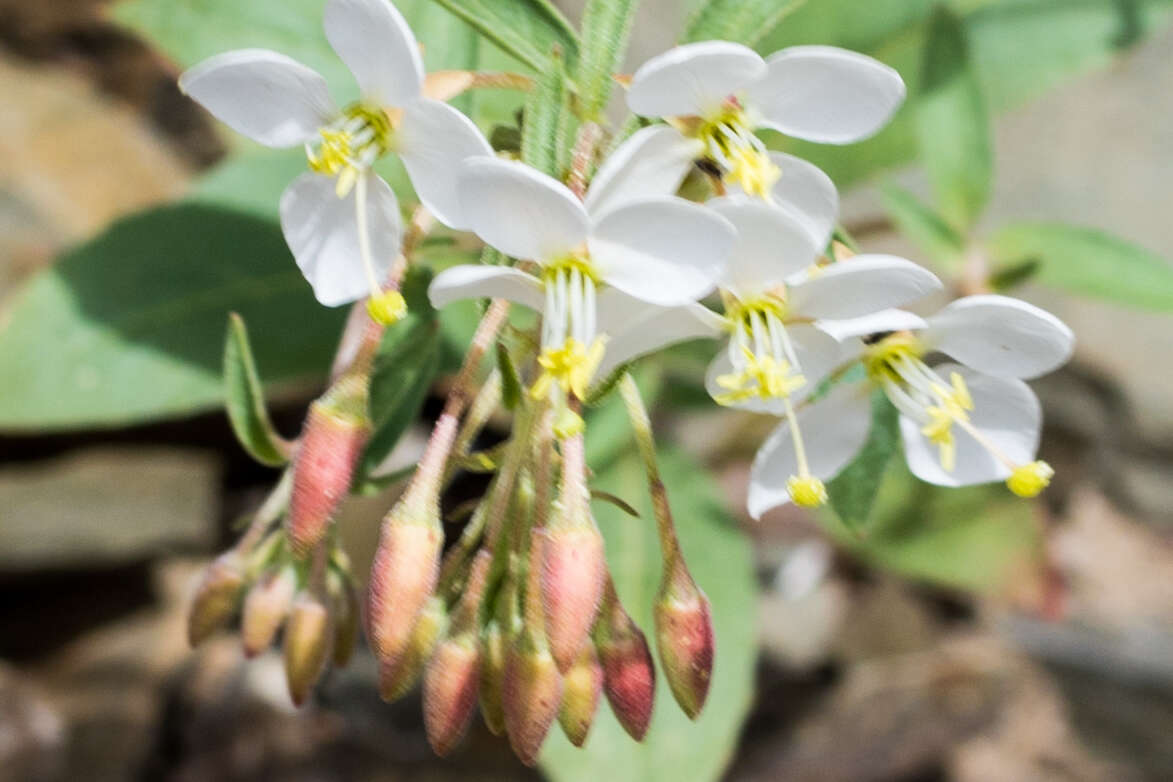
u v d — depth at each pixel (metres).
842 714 0.23
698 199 0.13
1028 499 0.19
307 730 0.21
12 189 0.24
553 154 0.13
